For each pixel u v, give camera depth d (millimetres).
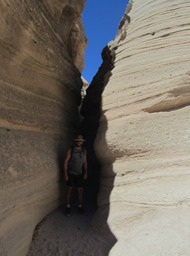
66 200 6375
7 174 4168
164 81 5992
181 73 5809
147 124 5703
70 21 10523
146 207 4645
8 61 4988
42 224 5191
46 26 6090
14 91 5223
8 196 4070
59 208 6105
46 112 6363
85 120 9414
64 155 6688
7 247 3709
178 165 4934
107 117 6617
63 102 7559
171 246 3729
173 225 4031
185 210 4168
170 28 6941
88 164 7930
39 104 6117
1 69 4820
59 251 4484
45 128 6199
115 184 5633
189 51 6188
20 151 4828
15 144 4785
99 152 6477
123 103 6453
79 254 4395
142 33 7449
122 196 5223
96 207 6137
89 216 5797
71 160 6102
